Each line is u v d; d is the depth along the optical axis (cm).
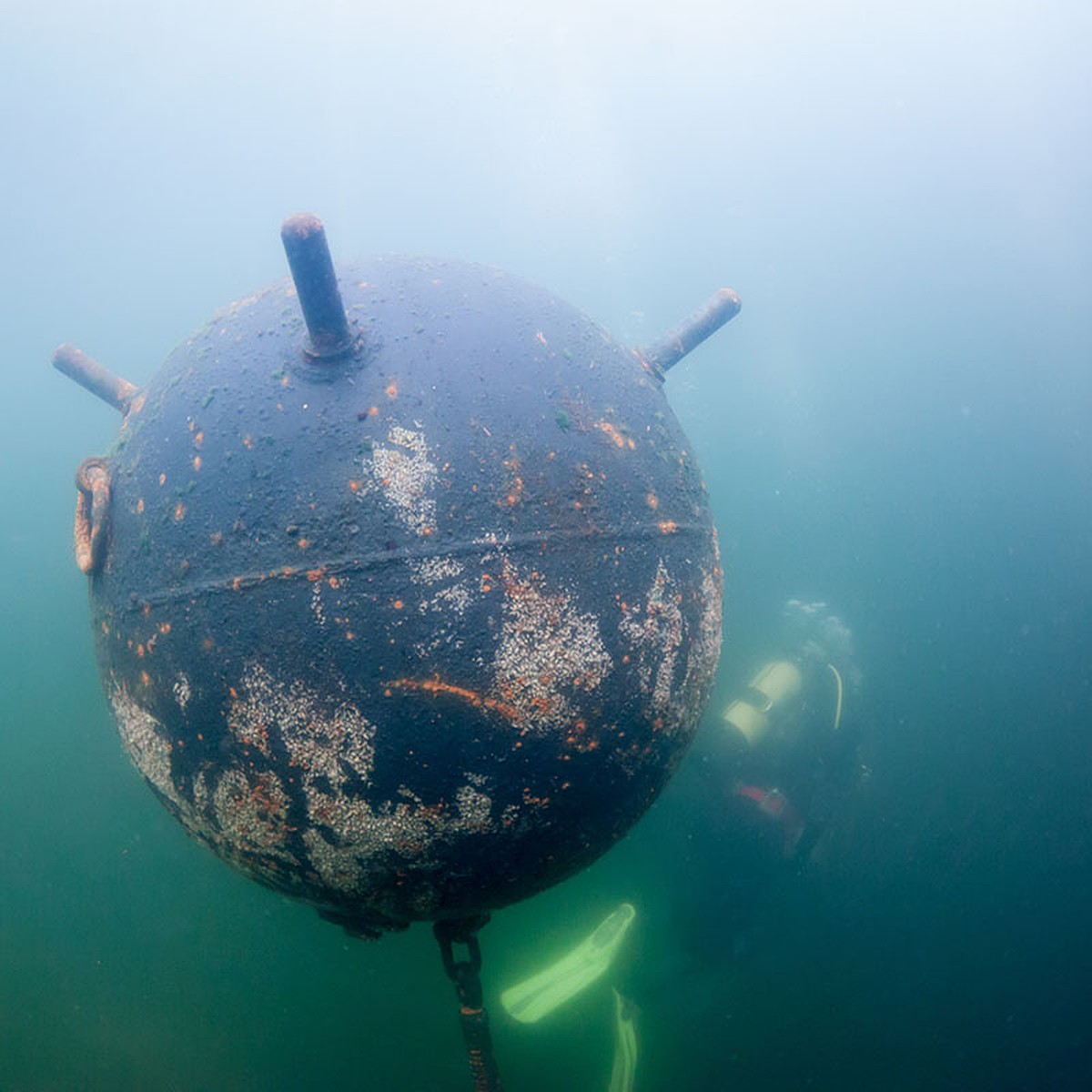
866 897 521
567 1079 372
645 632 144
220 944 405
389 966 384
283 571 128
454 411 138
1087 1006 447
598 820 150
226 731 133
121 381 202
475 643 128
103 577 154
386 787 130
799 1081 391
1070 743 636
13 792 454
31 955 419
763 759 310
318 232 123
